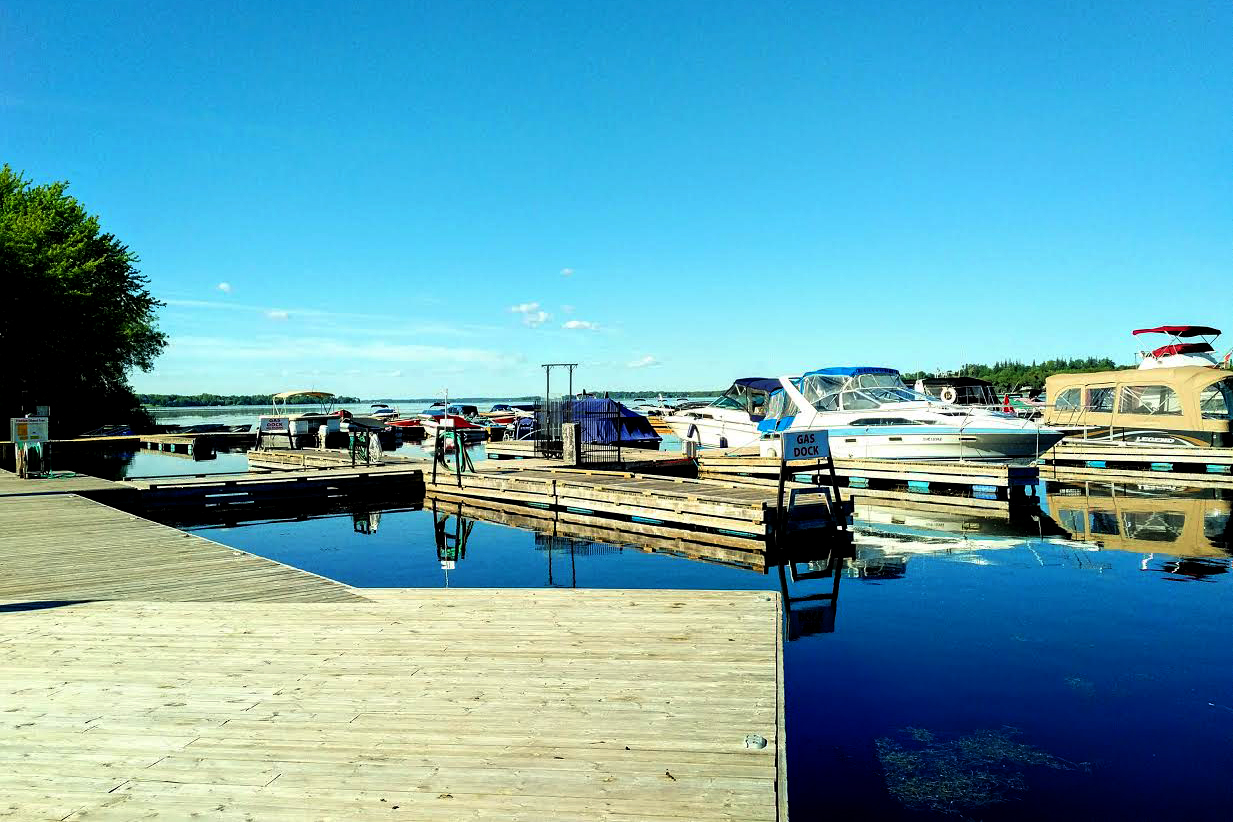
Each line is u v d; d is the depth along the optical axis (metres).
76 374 39.22
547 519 15.20
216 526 14.68
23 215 36.62
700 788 3.17
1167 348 26.58
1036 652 6.74
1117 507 16.08
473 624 5.78
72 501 14.13
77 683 4.51
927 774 4.56
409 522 15.02
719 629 5.60
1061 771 4.59
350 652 5.09
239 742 3.66
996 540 12.35
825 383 21.72
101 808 3.04
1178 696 5.72
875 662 6.51
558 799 3.09
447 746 3.60
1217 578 9.52
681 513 12.64
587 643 5.27
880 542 12.24
